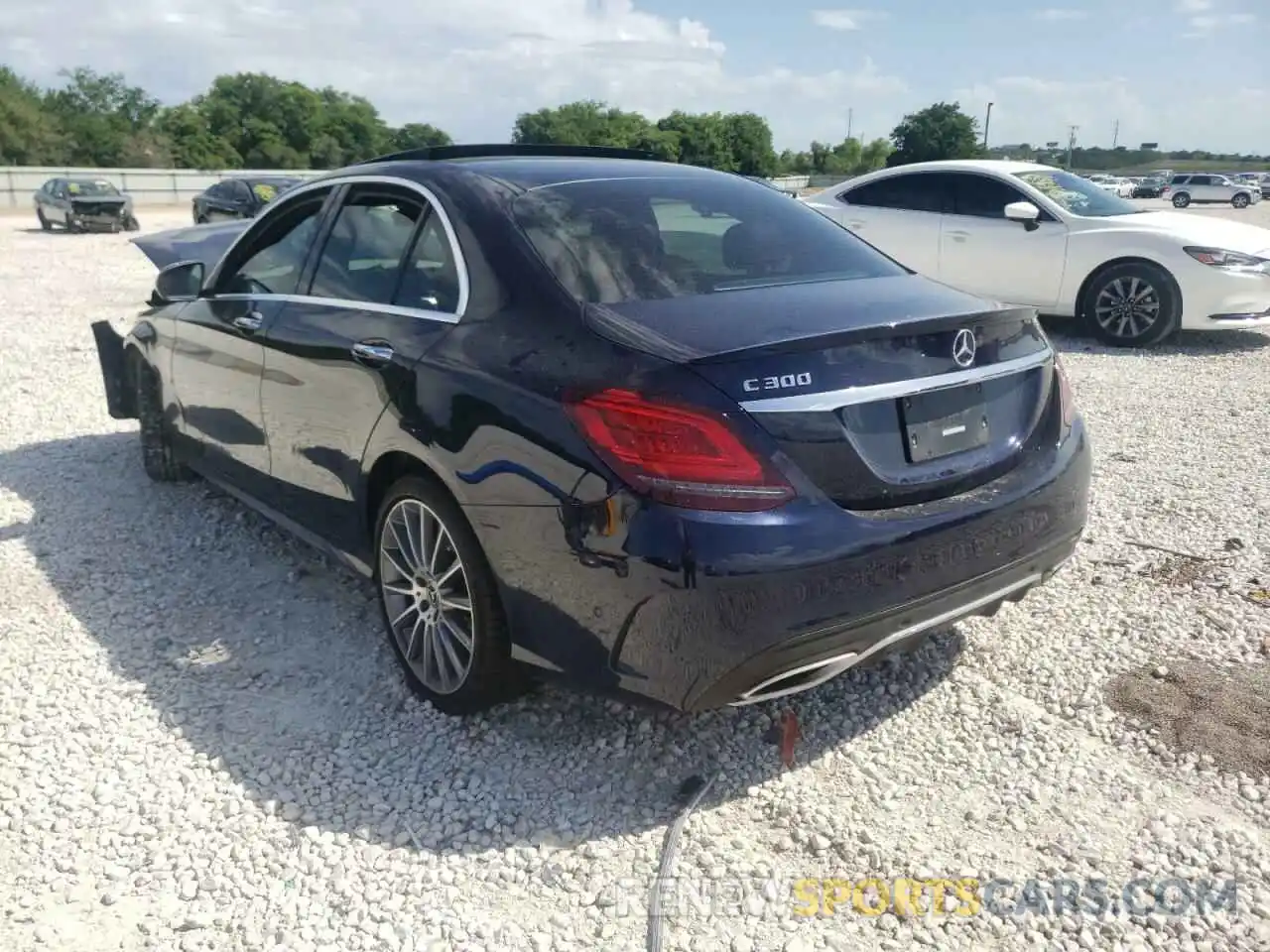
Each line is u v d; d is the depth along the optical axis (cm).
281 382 396
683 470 259
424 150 399
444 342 319
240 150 8431
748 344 267
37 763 319
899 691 353
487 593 308
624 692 279
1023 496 304
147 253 804
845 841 281
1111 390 777
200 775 313
